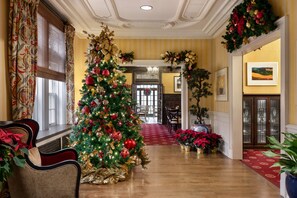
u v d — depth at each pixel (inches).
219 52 261.1
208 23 241.1
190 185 153.6
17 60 128.6
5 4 126.7
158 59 286.2
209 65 287.0
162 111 558.9
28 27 135.9
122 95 172.4
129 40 285.6
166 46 287.6
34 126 120.8
